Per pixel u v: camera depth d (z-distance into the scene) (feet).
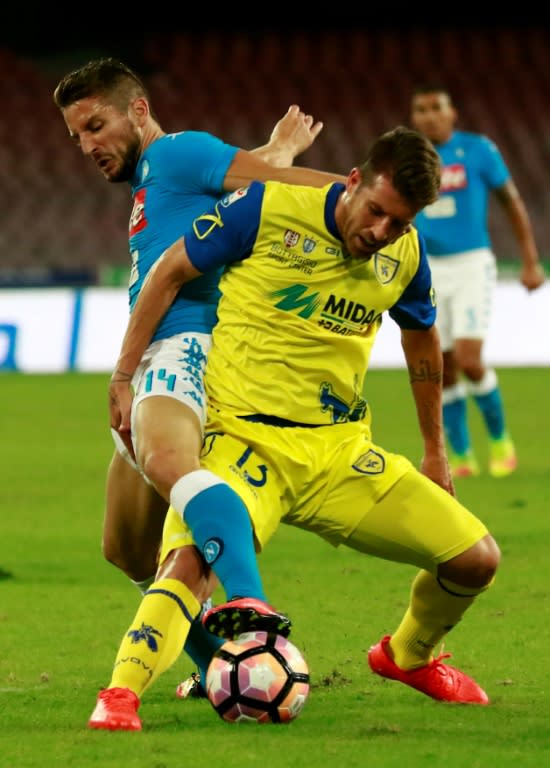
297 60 315.17
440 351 53.16
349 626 65.62
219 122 296.30
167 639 44.93
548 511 100.01
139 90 56.75
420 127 123.54
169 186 54.60
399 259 49.75
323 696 51.78
